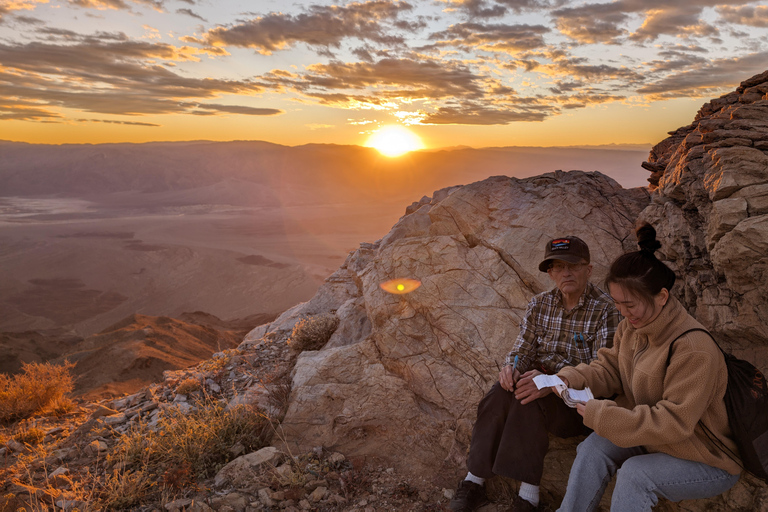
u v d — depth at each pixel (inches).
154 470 145.3
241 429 162.1
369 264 233.6
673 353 81.4
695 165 140.7
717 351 78.8
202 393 214.2
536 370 111.4
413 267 191.2
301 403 171.9
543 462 113.4
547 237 173.5
